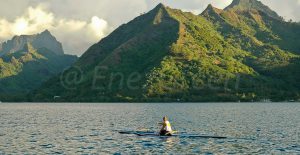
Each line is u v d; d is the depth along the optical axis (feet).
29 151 192.54
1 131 289.33
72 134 266.57
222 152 189.06
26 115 526.16
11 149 198.49
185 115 496.64
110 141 227.61
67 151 192.95
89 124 354.74
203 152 189.37
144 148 201.36
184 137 240.94
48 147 205.46
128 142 222.69
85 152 190.29
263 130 288.30
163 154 184.75
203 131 283.18
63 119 431.84
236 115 490.08
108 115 513.04
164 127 248.73
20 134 268.00
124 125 342.23
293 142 220.84
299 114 510.17
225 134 262.47
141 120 408.05
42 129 304.71
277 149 196.85
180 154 184.55
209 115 491.72
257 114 513.04
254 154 183.73
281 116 464.24
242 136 249.55
